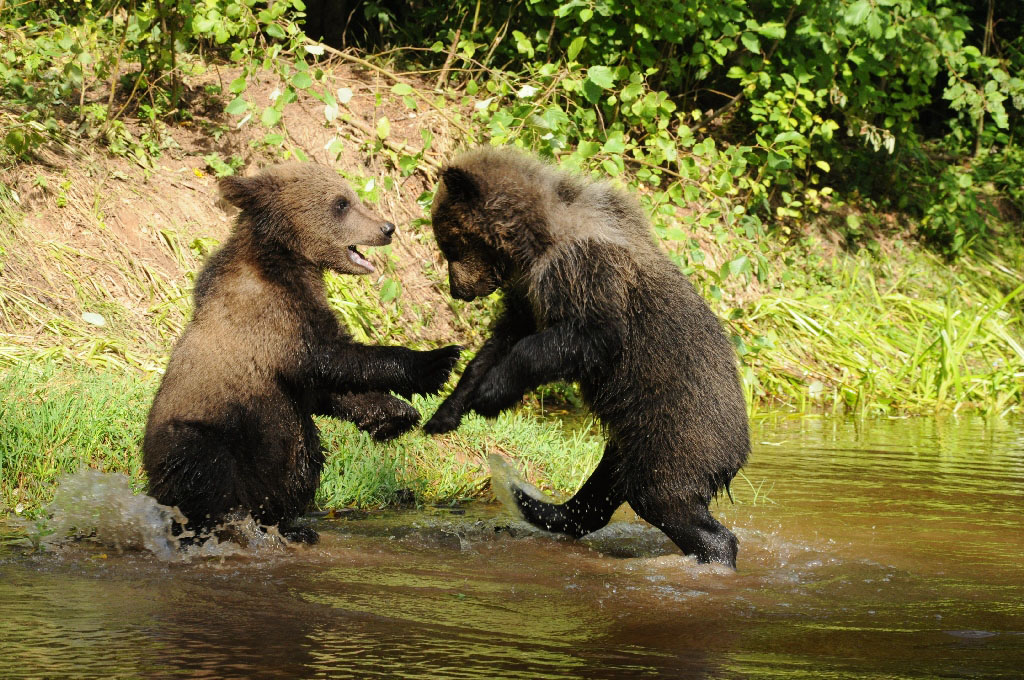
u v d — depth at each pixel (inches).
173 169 619.5
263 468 350.9
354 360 350.0
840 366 706.2
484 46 717.9
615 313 332.8
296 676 217.8
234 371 343.0
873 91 791.7
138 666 220.7
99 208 569.0
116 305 529.3
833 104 825.5
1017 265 904.9
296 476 360.2
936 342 714.8
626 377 338.3
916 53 799.1
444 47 753.0
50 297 513.3
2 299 496.7
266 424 350.0
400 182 667.4
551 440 484.1
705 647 246.2
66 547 324.5
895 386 698.2
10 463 380.2
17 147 552.4
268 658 227.8
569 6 674.2
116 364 476.4
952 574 322.0
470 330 635.5
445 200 350.3
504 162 346.9
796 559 340.2
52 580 285.7
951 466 498.6
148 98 653.3
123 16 687.7
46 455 388.5
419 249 651.5
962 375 723.4
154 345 515.5
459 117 687.7
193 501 329.4
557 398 616.1
